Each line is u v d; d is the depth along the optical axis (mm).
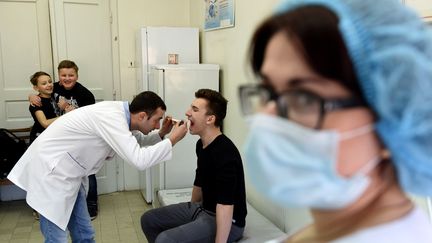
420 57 450
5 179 3461
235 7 2900
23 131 3768
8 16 3668
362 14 458
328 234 518
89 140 2154
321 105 459
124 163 4148
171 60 3602
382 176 489
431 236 497
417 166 482
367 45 443
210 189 2131
